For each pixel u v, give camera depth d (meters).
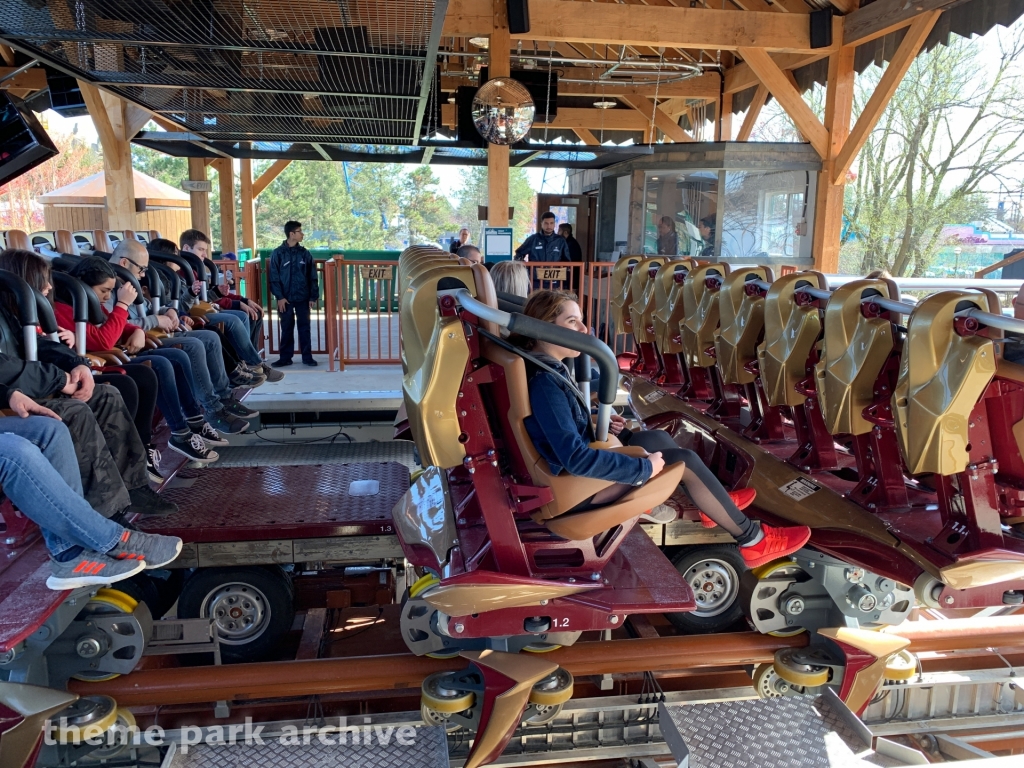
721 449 4.19
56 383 2.78
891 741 3.06
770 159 9.84
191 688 2.85
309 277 7.75
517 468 2.56
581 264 7.82
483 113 8.05
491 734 2.65
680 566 3.68
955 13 8.09
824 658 3.13
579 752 3.02
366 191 61.47
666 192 10.21
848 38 9.36
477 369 2.46
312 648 3.27
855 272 21.70
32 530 2.96
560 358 2.63
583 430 2.49
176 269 5.50
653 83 12.45
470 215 65.56
